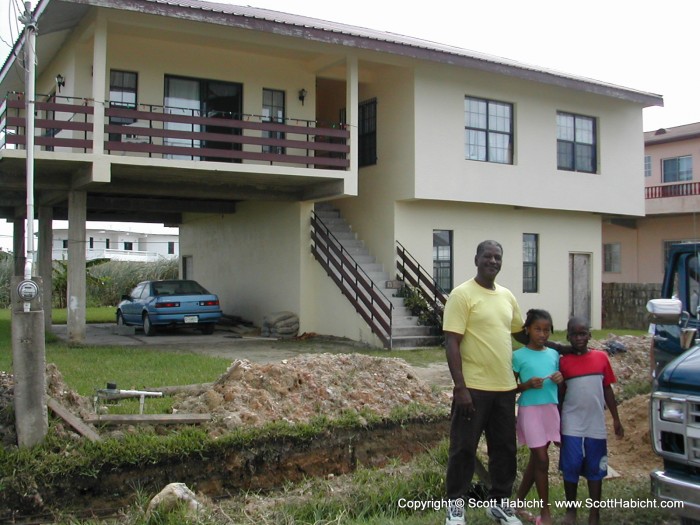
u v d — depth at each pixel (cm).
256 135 1738
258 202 2009
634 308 2262
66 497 630
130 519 580
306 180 1658
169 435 700
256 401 779
